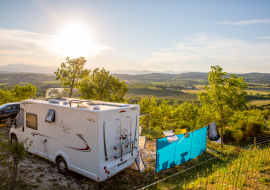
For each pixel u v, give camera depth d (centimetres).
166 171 675
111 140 516
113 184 557
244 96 1166
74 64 1686
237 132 2248
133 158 601
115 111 523
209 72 1265
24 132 711
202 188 468
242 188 449
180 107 2828
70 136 547
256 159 663
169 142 670
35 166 642
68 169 571
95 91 2234
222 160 830
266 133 2295
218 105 1218
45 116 620
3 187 496
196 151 852
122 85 2402
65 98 798
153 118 2538
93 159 492
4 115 1112
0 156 459
